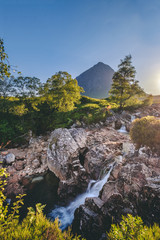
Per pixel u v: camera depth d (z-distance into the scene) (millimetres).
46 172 13289
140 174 6797
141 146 9180
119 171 8109
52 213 8828
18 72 3928
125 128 25203
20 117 21609
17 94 20391
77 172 11008
